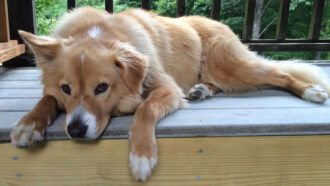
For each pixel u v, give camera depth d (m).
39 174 0.55
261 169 0.58
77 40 0.61
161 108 0.59
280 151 0.58
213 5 1.10
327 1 3.16
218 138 0.56
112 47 0.59
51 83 0.60
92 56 0.56
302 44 1.17
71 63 0.56
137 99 0.62
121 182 0.56
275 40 1.18
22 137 0.52
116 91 0.59
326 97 0.70
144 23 0.76
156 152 0.53
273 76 0.81
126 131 0.55
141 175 0.51
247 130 0.56
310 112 0.64
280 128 0.56
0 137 0.53
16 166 0.55
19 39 1.07
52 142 0.54
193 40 0.87
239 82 0.82
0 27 0.97
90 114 0.54
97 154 0.55
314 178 0.59
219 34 0.91
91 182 0.56
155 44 0.75
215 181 0.57
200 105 0.69
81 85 0.55
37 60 0.61
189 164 0.56
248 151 0.57
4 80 0.89
